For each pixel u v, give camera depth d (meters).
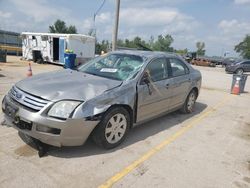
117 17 9.57
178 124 5.49
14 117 3.42
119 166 3.42
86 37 18.36
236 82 10.52
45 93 3.37
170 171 3.43
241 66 24.45
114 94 3.73
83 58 18.36
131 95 4.00
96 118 3.45
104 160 3.53
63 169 3.21
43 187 2.82
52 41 18.19
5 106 3.66
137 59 4.67
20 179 2.93
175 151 4.07
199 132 5.09
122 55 4.90
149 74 4.52
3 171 3.05
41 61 19.28
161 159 3.74
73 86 3.61
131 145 4.12
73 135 3.33
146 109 4.50
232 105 8.12
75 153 3.63
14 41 30.47
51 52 18.34
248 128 5.67
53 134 3.24
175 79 5.31
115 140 3.92
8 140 3.87
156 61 4.83
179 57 5.83
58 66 17.75
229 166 3.72
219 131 5.27
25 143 3.80
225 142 4.66
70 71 4.62
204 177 3.35
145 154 3.85
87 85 3.70
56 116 3.21
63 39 17.52
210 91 10.87
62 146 3.71
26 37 20.42
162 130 5.00
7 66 15.00
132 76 4.24
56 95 3.33
